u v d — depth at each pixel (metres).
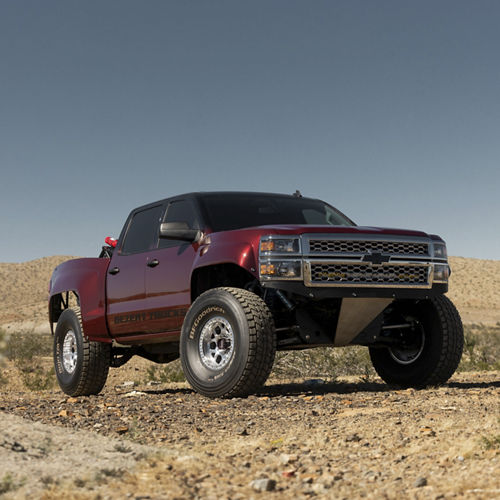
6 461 3.79
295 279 6.96
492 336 20.23
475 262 120.31
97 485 3.48
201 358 7.33
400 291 7.39
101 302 9.03
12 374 15.09
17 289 127.31
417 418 5.59
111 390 10.66
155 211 8.76
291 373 12.27
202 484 3.52
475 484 3.44
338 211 9.14
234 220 8.02
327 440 4.83
